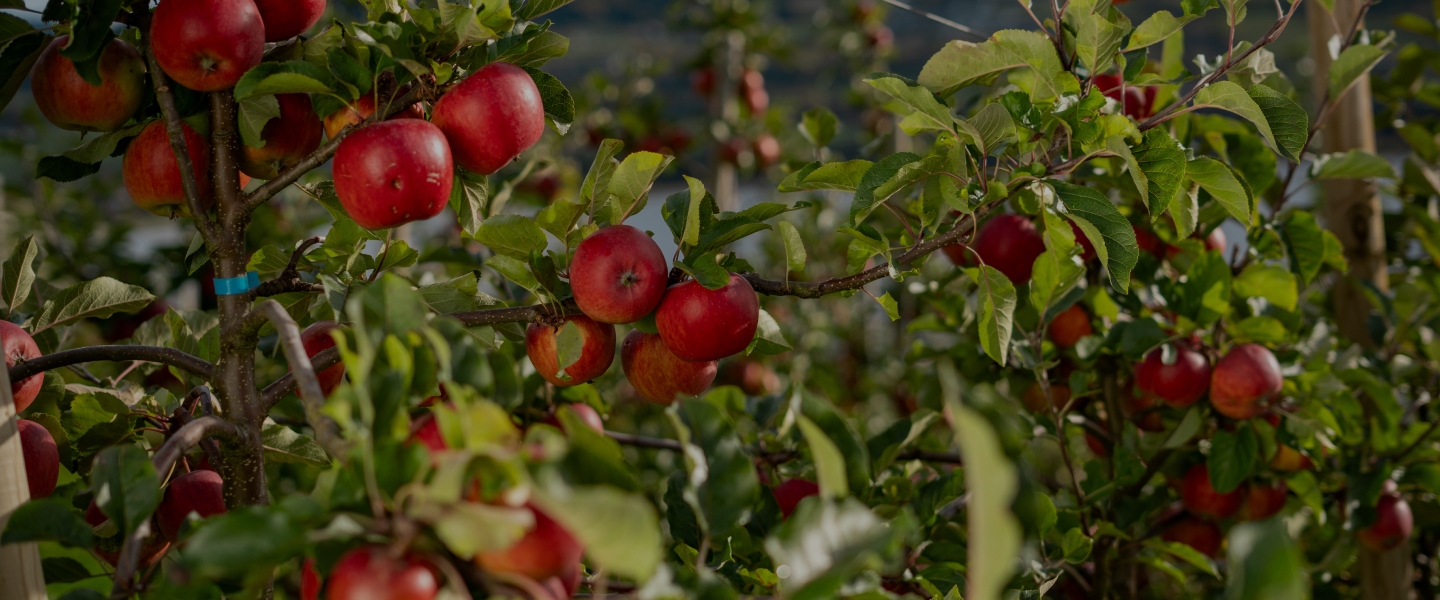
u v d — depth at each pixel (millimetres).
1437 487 2158
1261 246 2141
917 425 1918
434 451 1475
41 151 3662
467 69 1721
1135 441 2121
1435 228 2422
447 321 1523
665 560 1712
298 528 1416
